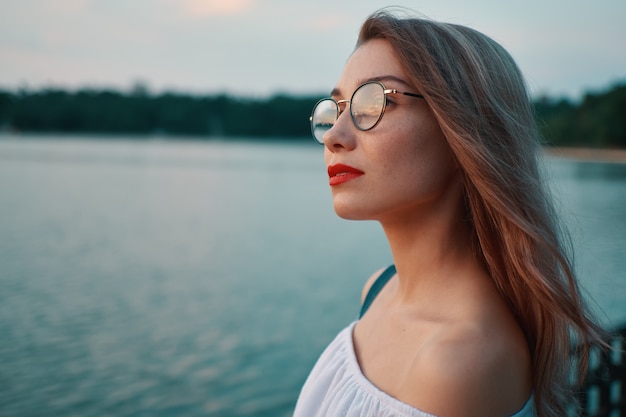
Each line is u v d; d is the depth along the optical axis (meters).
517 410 1.01
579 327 1.12
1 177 61.69
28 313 15.01
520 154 1.11
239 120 173.38
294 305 16.83
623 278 6.78
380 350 1.21
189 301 17.00
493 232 1.14
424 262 1.21
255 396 9.95
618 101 76.94
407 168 1.13
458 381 0.94
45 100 156.50
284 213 43.88
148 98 167.88
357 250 27.83
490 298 1.13
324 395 1.29
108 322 14.52
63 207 40.97
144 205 45.09
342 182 1.18
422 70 1.09
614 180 55.22
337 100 1.23
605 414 2.41
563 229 1.25
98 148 134.88
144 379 10.70
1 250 24.17
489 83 1.11
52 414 8.98
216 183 69.50
